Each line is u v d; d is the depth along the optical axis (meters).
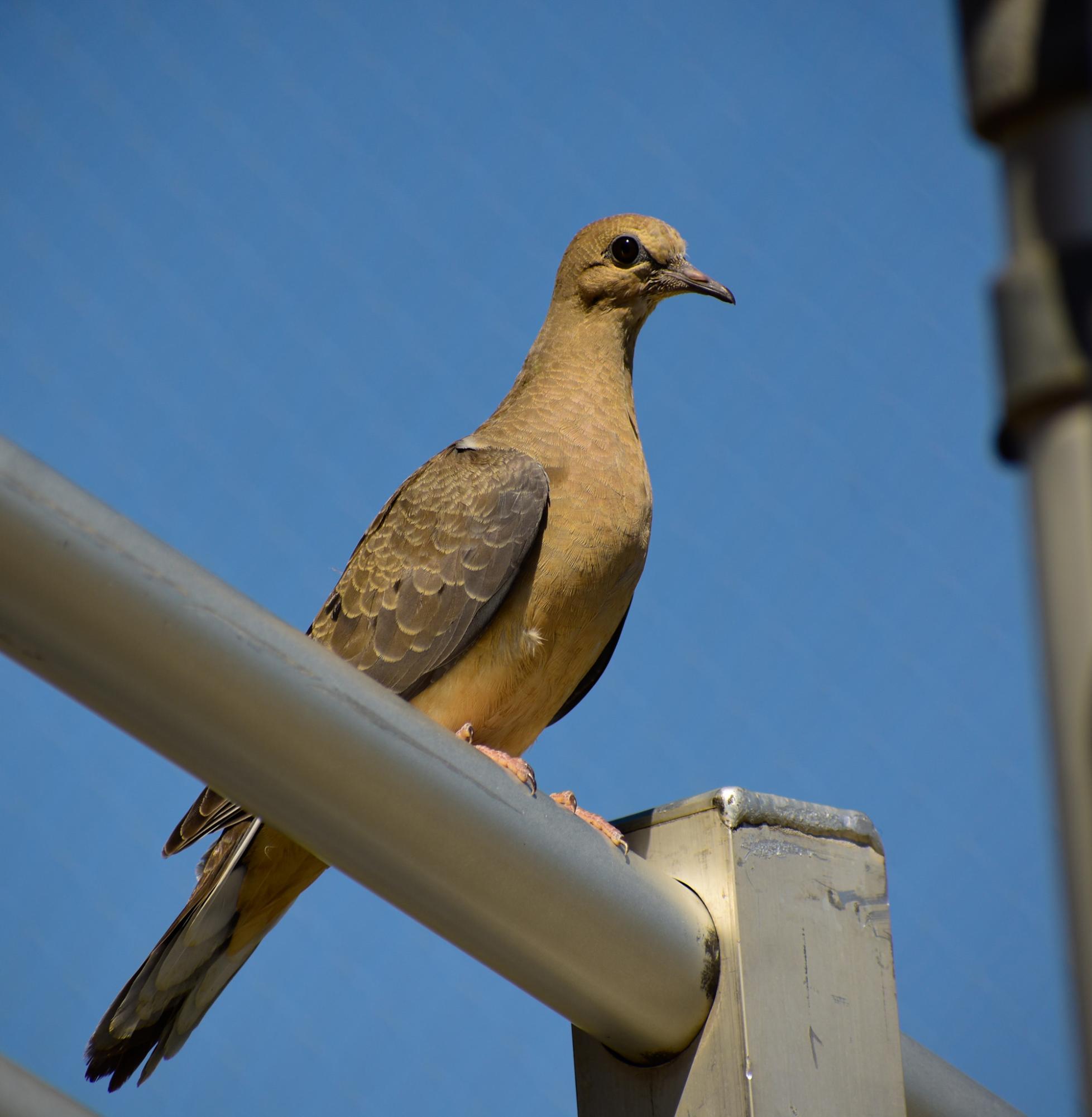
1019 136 2.34
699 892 4.91
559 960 4.53
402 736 4.16
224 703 3.89
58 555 3.64
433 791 4.20
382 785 4.12
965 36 2.40
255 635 3.91
